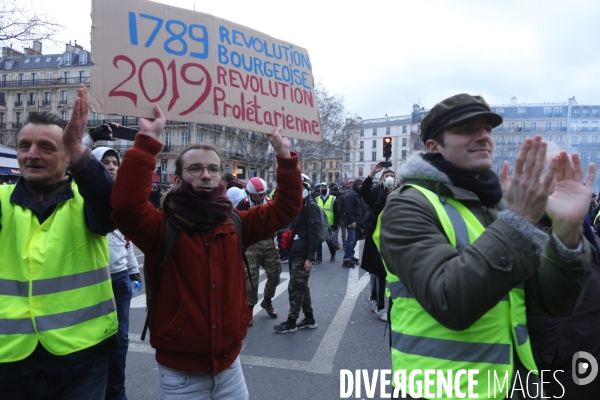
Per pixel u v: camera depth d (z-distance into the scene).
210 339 1.99
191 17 2.24
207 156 2.13
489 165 1.58
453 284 1.23
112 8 1.99
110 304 2.05
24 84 54.97
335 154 41.62
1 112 55.09
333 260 10.21
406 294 1.54
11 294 1.82
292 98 2.62
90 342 1.92
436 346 1.44
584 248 1.43
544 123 50.75
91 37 1.92
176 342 1.97
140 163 1.86
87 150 1.88
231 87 2.33
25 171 1.90
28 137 1.89
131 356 4.16
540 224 1.82
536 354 1.90
